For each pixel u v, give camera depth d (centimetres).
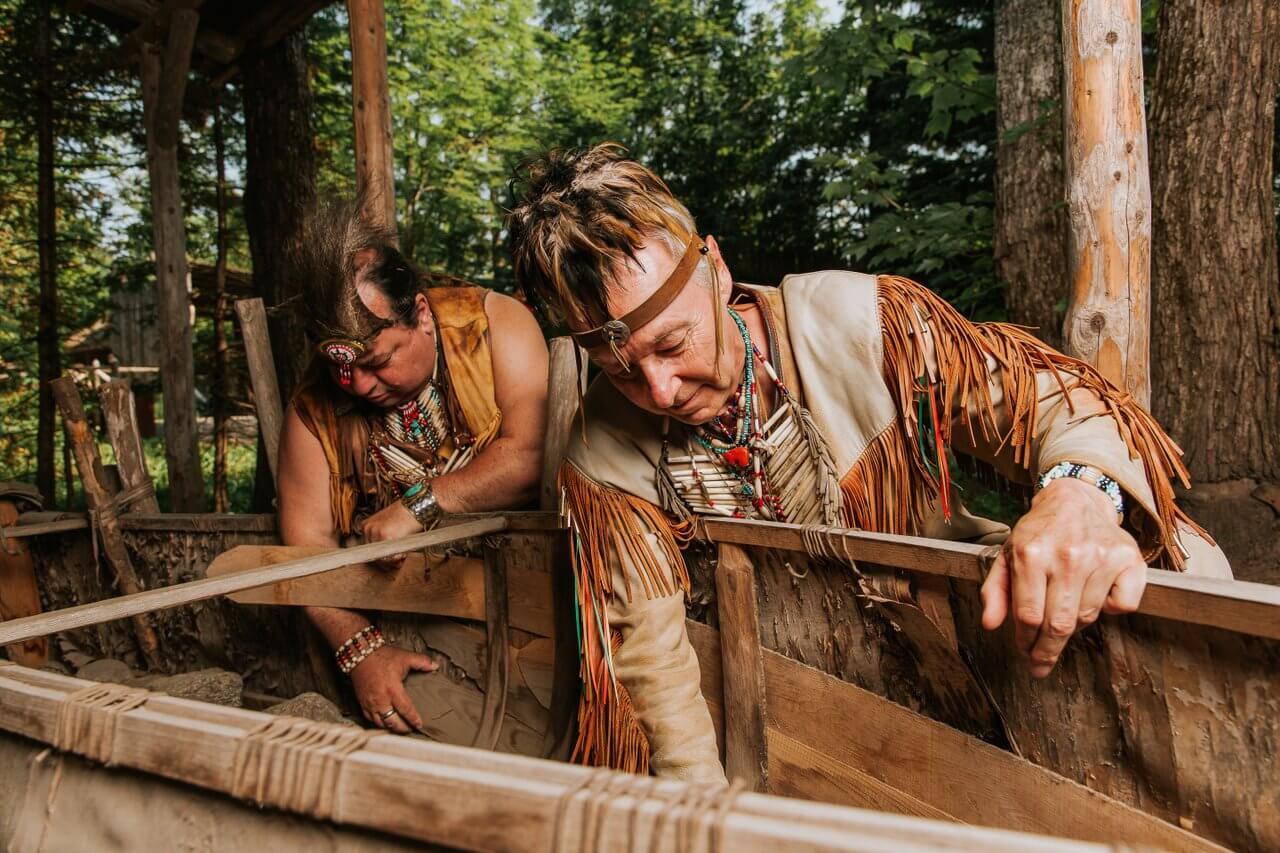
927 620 87
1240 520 268
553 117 1125
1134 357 165
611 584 113
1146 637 70
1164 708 71
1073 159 166
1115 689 74
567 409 154
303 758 51
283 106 479
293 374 480
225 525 189
